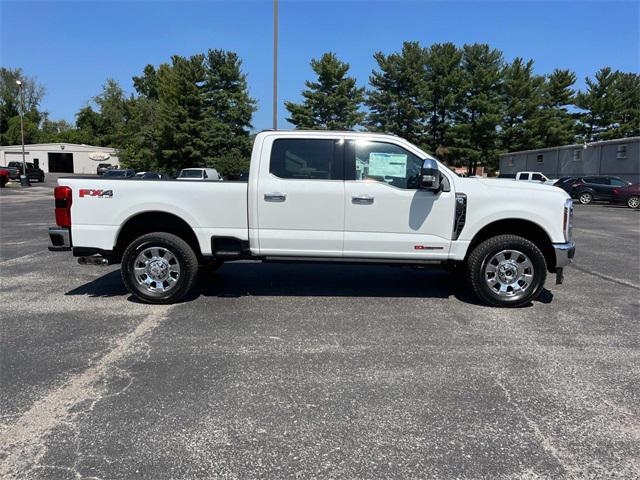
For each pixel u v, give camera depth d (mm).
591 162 36750
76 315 5676
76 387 3852
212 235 6039
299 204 5941
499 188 5996
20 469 2836
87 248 6086
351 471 2848
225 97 51625
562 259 6008
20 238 12070
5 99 101250
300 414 3473
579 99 57438
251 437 3184
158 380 3988
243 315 5715
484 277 6039
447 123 55062
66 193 6023
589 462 2957
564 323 5539
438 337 5039
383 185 5941
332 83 51406
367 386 3912
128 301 6277
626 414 3521
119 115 93062
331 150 5977
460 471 2855
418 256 6027
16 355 4480
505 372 4195
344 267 8578
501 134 55094
